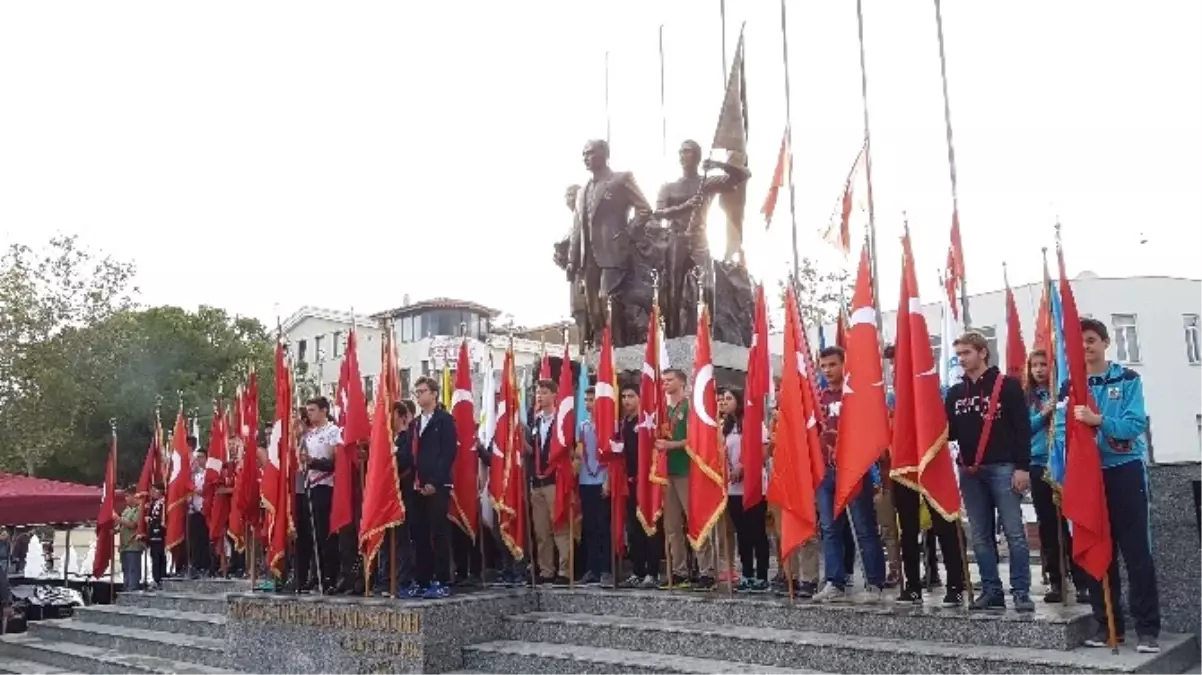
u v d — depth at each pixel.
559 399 10.30
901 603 7.72
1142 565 6.49
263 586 12.31
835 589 8.19
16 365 30.67
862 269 8.05
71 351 32.34
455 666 8.86
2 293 30.69
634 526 10.14
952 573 7.57
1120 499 6.57
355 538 10.47
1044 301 8.44
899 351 7.74
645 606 8.88
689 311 13.02
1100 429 6.61
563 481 10.21
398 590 9.88
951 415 7.51
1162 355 33.88
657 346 9.66
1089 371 6.81
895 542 8.63
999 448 7.15
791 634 7.55
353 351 10.52
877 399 7.75
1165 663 6.31
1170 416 33.59
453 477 10.29
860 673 6.83
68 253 32.84
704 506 8.61
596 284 13.80
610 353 10.16
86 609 15.01
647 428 9.47
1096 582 6.76
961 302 14.93
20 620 16.81
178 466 15.47
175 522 15.34
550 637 8.91
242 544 13.05
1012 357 11.37
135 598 15.11
